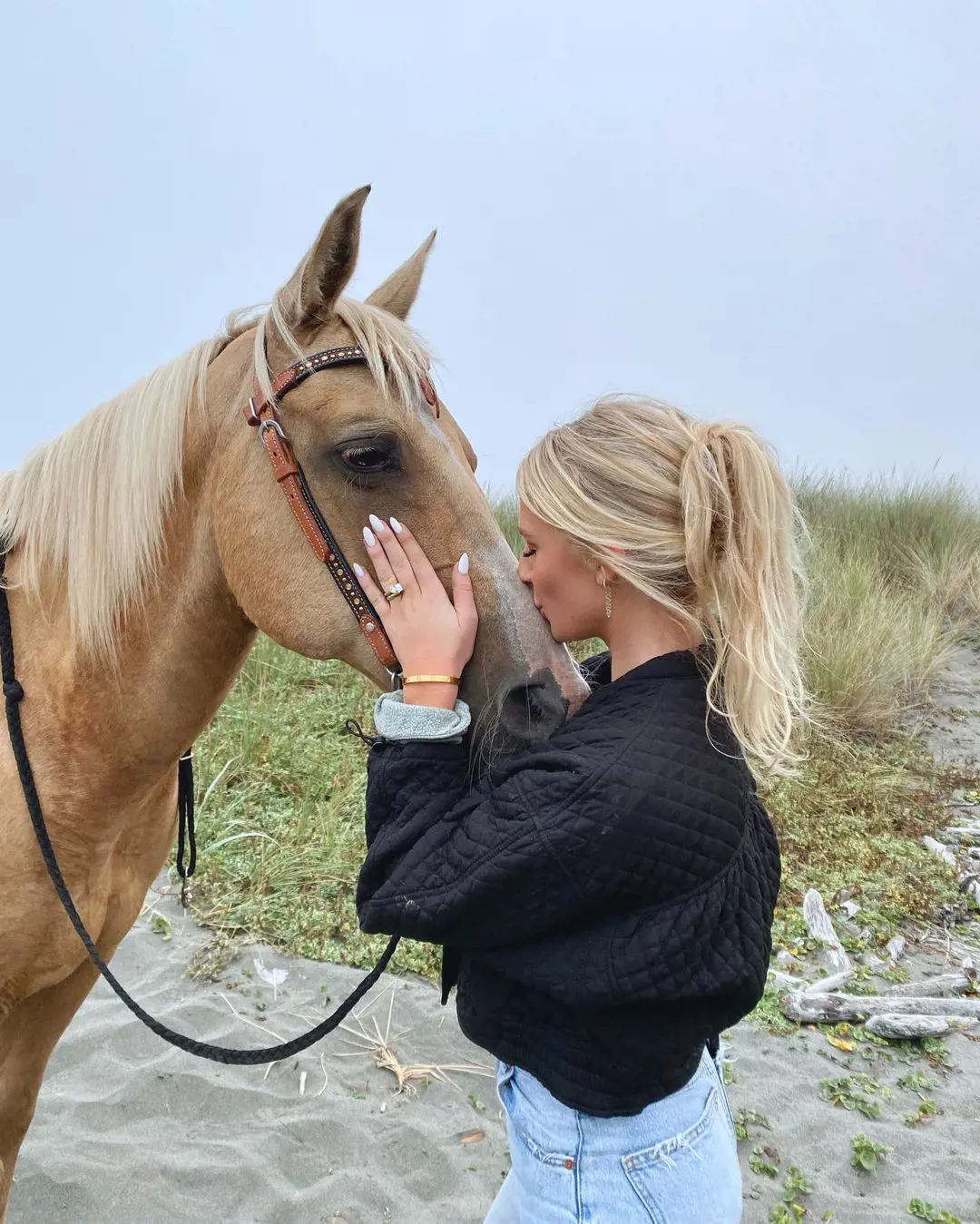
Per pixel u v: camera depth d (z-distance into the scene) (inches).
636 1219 41.5
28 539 59.2
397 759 44.2
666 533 41.0
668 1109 42.5
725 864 38.9
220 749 160.1
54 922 58.5
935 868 146.9
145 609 56.7
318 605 53.4
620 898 37.6
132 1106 89.6
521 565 48.7
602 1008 38.6
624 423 43.8
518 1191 46.6
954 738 207.6
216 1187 80.7
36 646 59.0
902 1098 98.3
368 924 41.7
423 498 51.9
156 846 68.4
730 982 37.9
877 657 214.7
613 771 37.5
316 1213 78.7
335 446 52.2
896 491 351.6
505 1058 43.6
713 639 42.3
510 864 37.2
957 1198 83.9
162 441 56.4
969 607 278.4
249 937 118.0
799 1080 100.0
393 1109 92.2
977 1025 110.8
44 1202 77.5
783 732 40.7
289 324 54.9
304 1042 52.6
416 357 54.8
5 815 56.0
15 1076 66.9
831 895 139.3
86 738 57.2
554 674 49.4
